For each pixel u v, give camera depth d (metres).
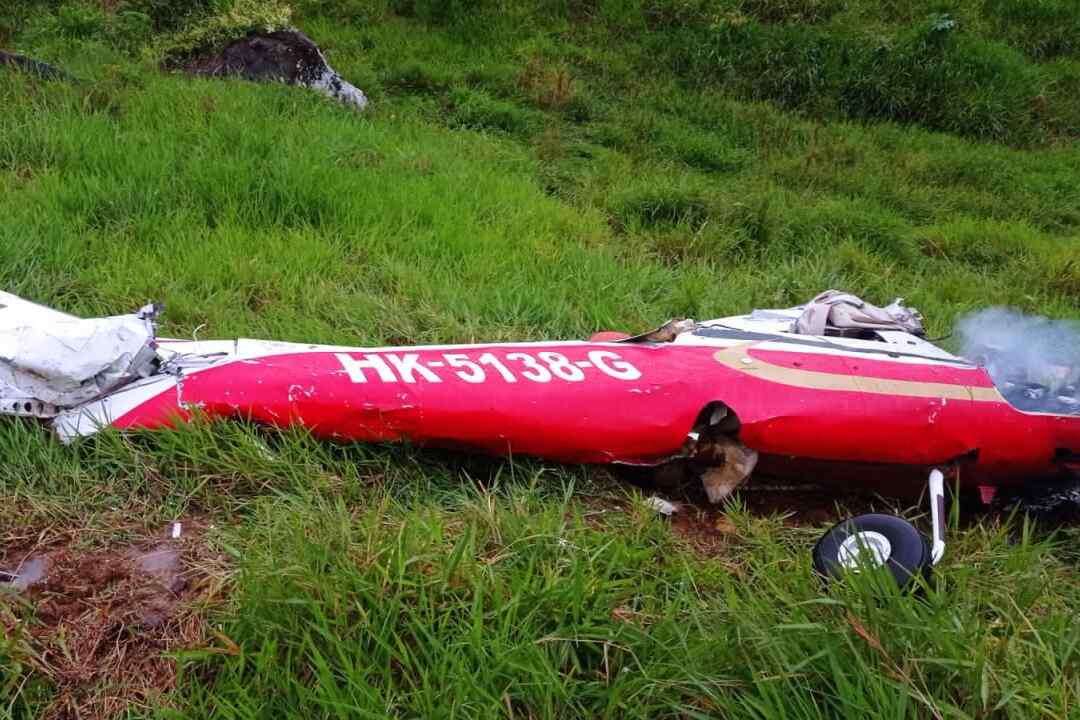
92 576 2.86
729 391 3.57
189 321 4.62
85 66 8.32
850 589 2.74
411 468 3.62
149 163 6.14
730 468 3.63
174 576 2.91
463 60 11.69
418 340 4.75
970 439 3.65
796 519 3.77
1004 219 9.23
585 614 2.76
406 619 2.72
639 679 2.55
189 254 5.19
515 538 3.09
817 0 13.42
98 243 5.22
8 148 6.26
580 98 10.81
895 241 7.50
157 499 3.30
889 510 3.89
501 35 12.41
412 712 2.48
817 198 8.80
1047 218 9.39
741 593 3.09
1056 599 3.17
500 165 8.19
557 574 2.90
